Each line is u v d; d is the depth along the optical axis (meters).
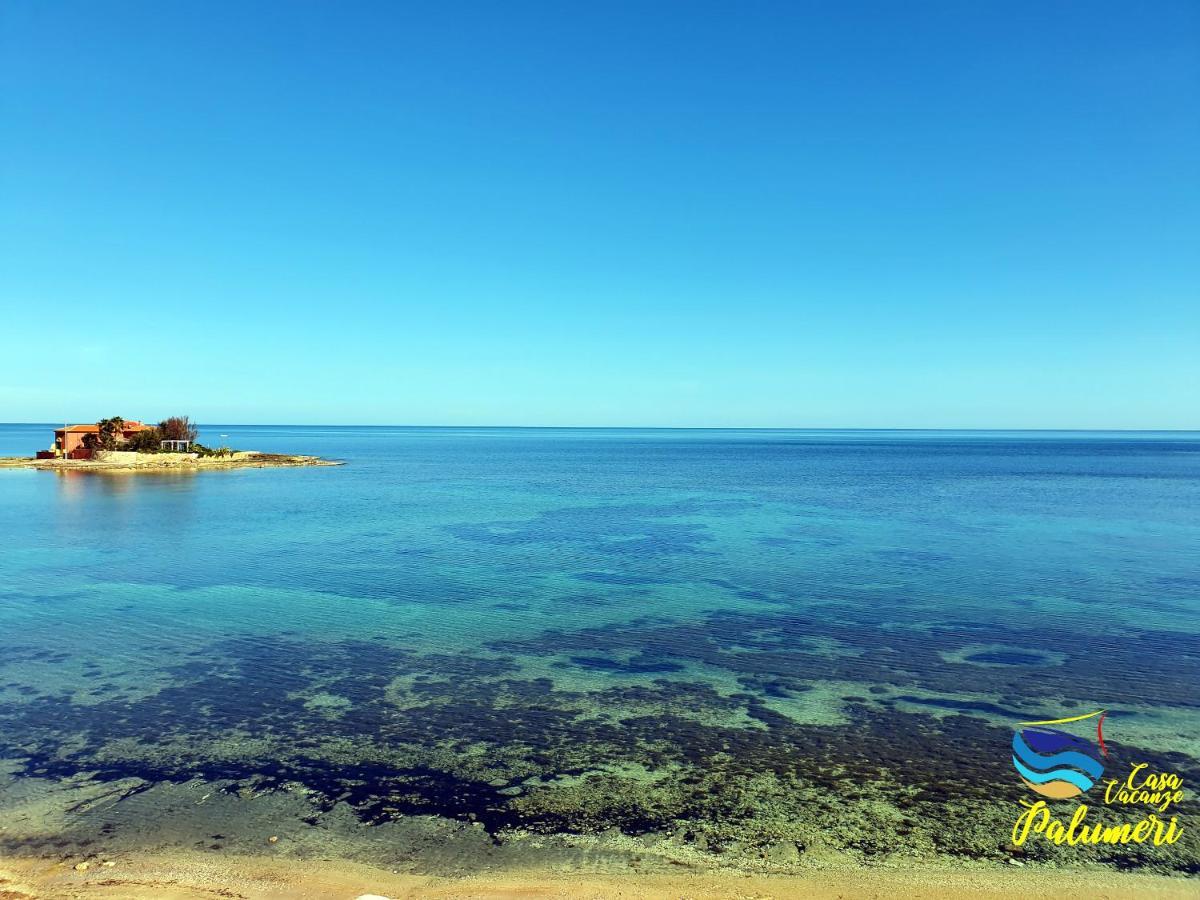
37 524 46.66
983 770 13.88
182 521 48.34
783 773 13.72
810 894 10.12
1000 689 18.14
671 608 26.00
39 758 14.02
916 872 10.67
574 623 24.03
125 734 15.16
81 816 11.94
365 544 39.56
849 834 11.66
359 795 12.73
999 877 10.56
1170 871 10.73
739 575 31.70
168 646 21.28
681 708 16.89
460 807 12.37
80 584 29.42
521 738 15.17
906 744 15.00
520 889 10.16
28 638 21.95
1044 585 29.67
